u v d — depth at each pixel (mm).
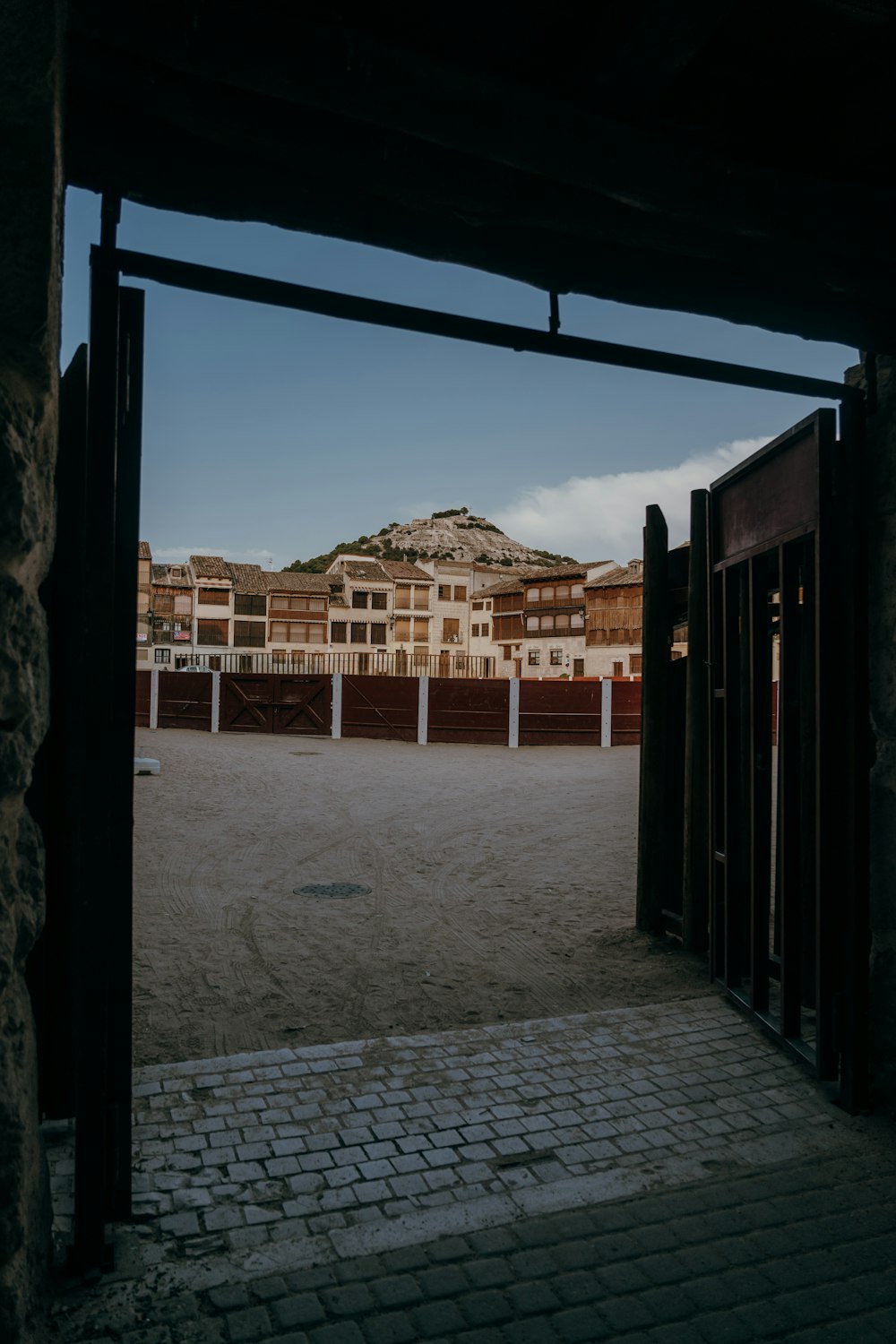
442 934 5996
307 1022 4363
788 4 2311
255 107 2332
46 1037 2717
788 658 3877
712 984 4875
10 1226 1868
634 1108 3355
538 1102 3404
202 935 5891
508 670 80375
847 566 3453
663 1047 3943
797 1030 3898
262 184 2592
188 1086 3518
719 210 2676
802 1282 2355
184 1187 2779
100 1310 2201
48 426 2020
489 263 2938
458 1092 3480
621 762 18797
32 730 1951
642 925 5945
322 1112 3303
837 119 2807
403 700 23188
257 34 2084
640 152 2508
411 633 81875
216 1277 2344
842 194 2816
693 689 5398
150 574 72375
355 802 12492
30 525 1901
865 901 3381
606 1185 2820
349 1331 2146
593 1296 2291
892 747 3320
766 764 4176
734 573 4570
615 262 3025
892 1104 3299
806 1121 3266
